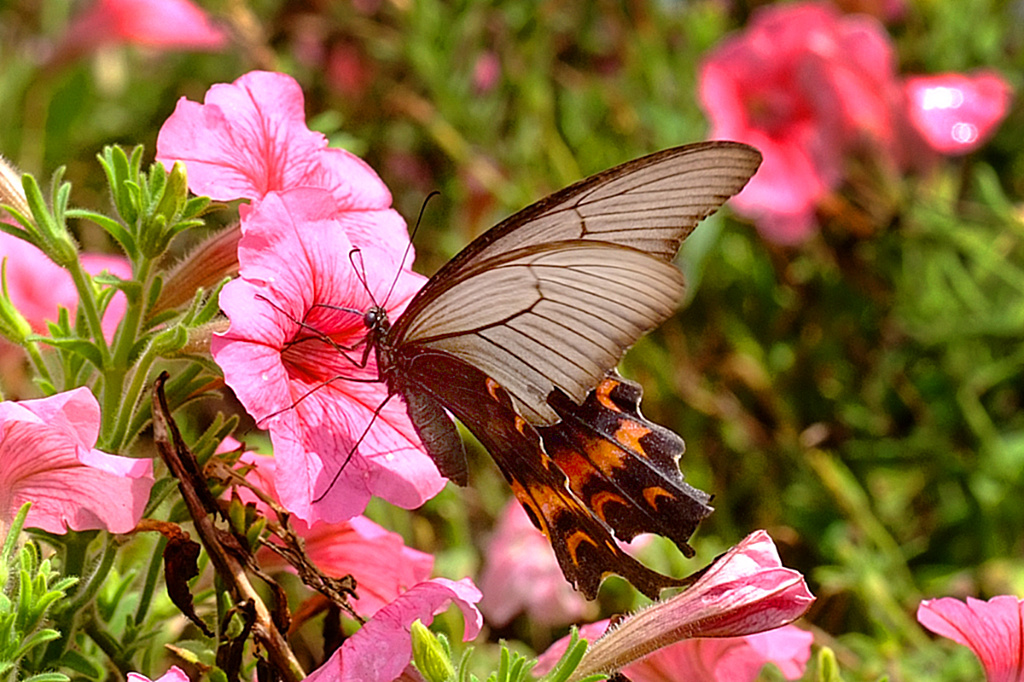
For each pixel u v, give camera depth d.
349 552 0.58
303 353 0.58
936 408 0.85
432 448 0.57
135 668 0.57
